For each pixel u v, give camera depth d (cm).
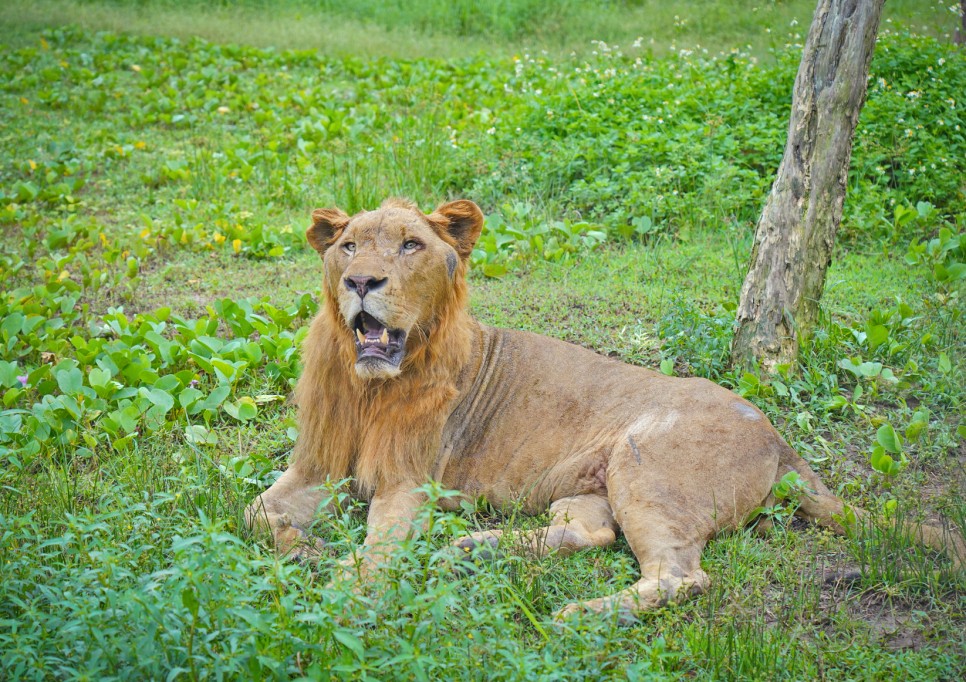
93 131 2231
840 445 1029
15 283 1480
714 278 1469
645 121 1895
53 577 704
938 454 1004
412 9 3556
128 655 609
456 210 909
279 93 2520
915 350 1204
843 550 849
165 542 782
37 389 1119
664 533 802
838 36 1090
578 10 3356
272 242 1639
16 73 2680
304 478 909
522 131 1958
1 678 606
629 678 613
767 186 1700
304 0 3725
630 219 1683
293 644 613
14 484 903
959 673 690
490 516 925
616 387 912
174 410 1087
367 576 698
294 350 1164
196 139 2200
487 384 937
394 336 841
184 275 1553
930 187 1680
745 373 1098
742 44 2817
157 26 3297
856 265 1520
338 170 1934
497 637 645
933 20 2880
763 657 690
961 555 814
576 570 812
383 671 618
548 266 1530
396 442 873
